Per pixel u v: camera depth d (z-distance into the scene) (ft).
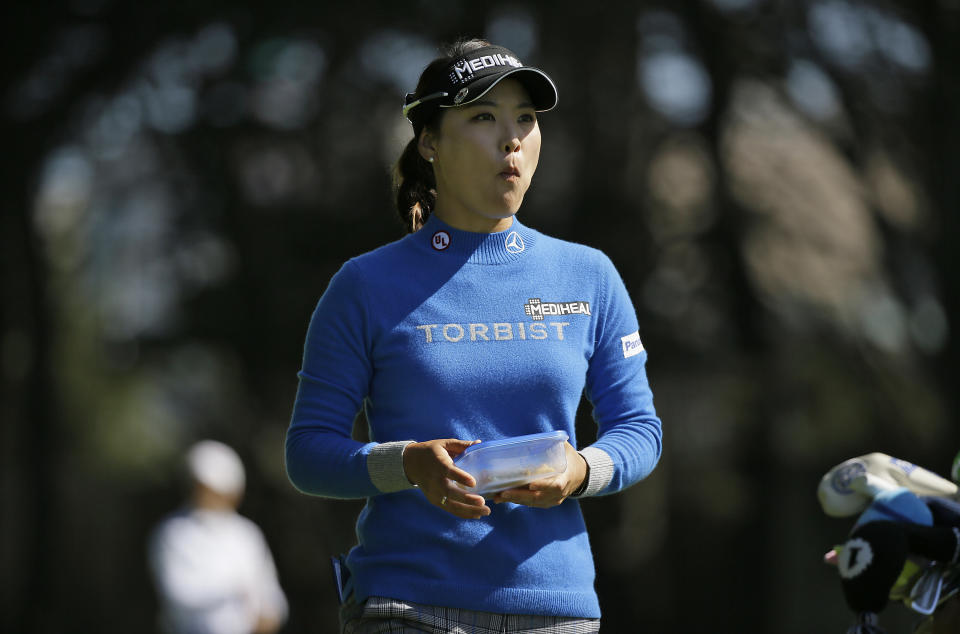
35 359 212.64
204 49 193.67
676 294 192.95
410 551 36.68
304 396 38.06
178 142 193.47
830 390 202.39
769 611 200.95
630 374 39.32
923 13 184.65
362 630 36.99
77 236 208.54
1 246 206.59
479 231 38.52
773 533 201.77
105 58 193.98
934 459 196.54
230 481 97.55
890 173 193.26
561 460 35.37
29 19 193.47
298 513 206.18
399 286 37.81
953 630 40.70
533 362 37.17
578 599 37.01
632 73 187.21
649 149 192.03
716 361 193.98
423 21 188.75
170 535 95.71
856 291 203.21
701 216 193.88
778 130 203.31
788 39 189.67
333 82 190.49
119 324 206.49
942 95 184.96
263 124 192.65
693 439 200.85
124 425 253.24
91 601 268.82
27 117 198.39
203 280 199.11
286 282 196.44
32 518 214.28
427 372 36.91
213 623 95.14
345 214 193.36
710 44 190.70
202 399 213.05
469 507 34.47
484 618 36.27
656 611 201.36
